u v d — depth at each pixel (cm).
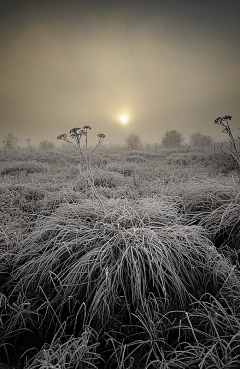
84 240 227
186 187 425
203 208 343
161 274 182
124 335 176
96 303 164
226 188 353
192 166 873
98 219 275
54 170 853
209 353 138
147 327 171
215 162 848
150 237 220
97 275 200
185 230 249
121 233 230
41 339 176
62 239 231
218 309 168
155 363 152
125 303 182
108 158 1338
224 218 290
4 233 279
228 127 371
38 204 418
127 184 559
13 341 175
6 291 214
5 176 711
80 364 144
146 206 302
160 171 768
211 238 281
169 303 185
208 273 216
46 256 220
